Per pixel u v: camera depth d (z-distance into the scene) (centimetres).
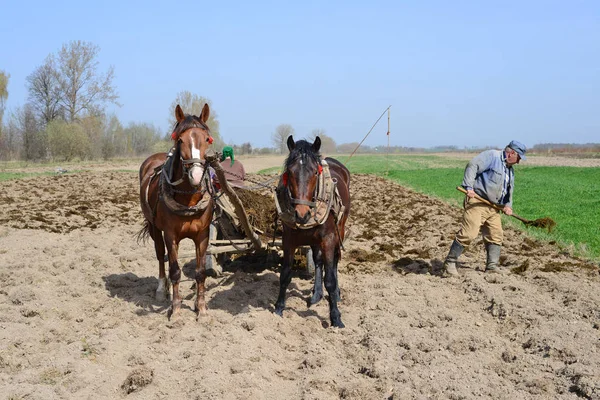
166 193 621
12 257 930
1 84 5200
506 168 819
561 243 1073
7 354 544
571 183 2619
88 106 5938
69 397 469
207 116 638
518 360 539
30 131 5397
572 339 571
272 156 9075
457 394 466
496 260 845
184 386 490
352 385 485
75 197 1833
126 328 616
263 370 516
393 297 727
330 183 629
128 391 487
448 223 1347
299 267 853
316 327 633
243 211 666
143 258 953
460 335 590
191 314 663
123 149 6631
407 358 544
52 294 731
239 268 885
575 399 456
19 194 1933
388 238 1166
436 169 4319
